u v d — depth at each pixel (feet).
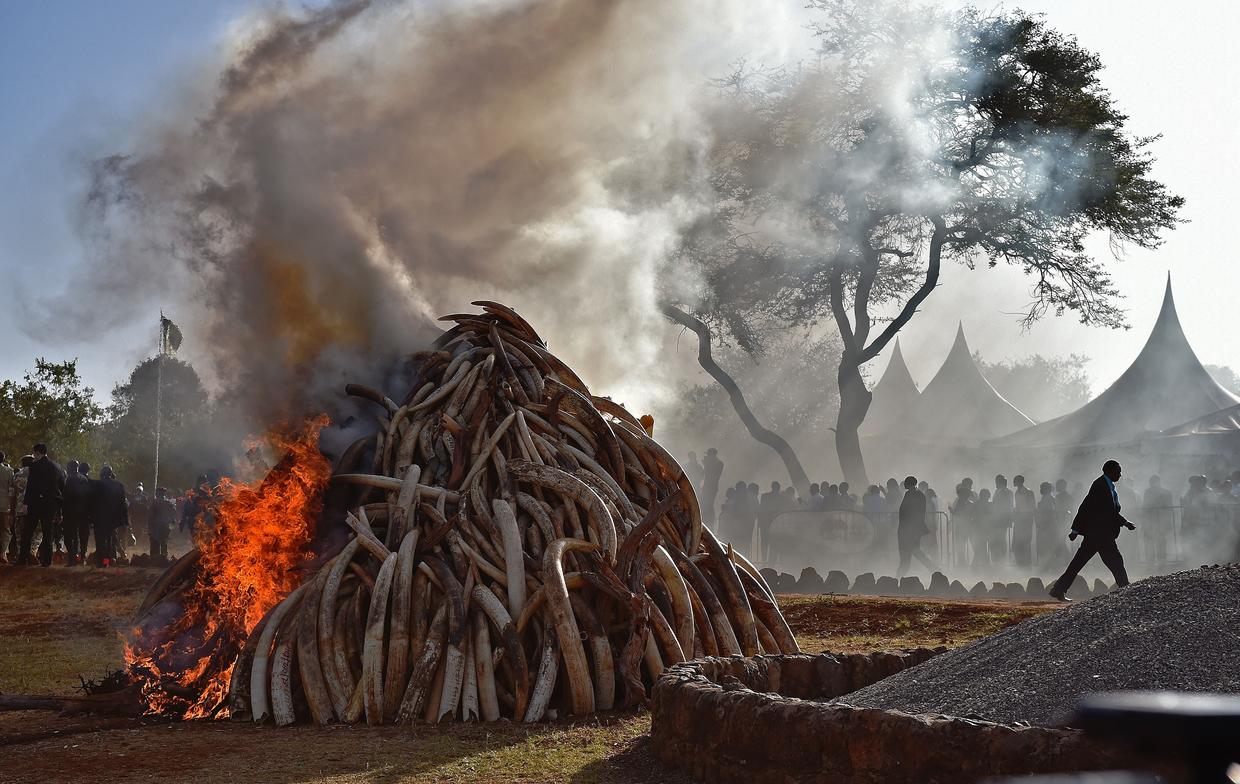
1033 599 48.65
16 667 33.53
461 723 22.09
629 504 27.86
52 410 124.88
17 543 72.74
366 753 19.34
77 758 19.17
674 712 17.92
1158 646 16.51
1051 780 3.09
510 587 24.07
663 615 25.48
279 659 23.09
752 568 29.43
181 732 21.68
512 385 29.86
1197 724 2.57
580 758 18.85
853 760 14.65
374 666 22.36
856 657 22.15
